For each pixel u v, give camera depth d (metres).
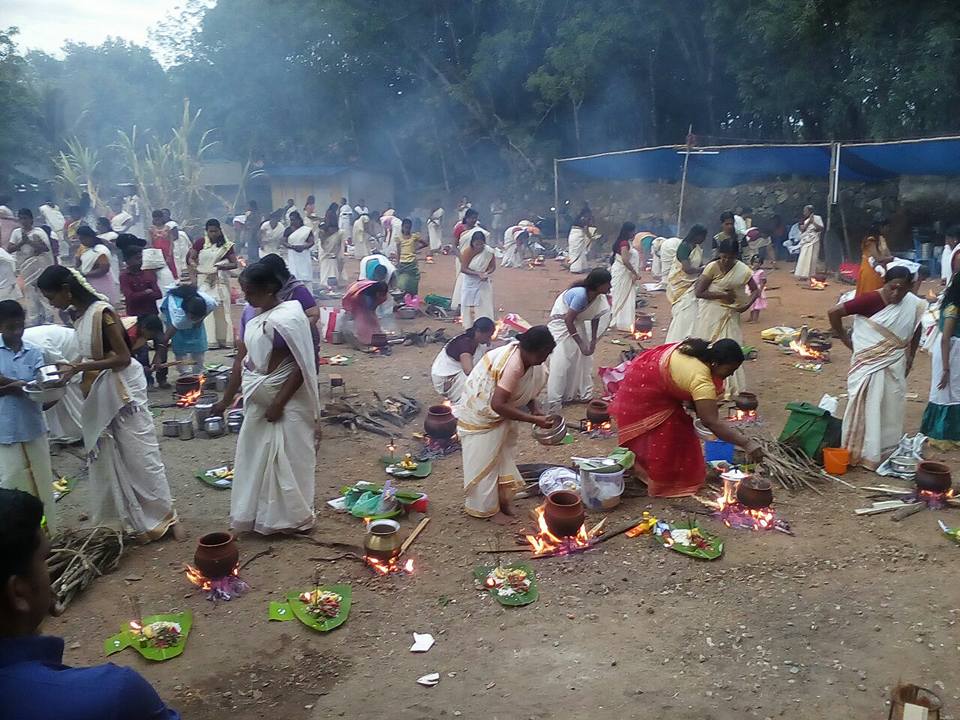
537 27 27.91
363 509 5.89
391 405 8.60
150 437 5.43
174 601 4.77
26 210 12.33
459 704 3.81
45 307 12.45
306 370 5.29
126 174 34.69
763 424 7.95
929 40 17.17
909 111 18.55
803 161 20.42
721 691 3.88
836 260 20.17
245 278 5.25
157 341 9.46
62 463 7.12
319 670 4.11
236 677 4.05
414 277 14.75
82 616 4.61
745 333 12.50
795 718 3.67
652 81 25.89
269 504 5.46
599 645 4.29
